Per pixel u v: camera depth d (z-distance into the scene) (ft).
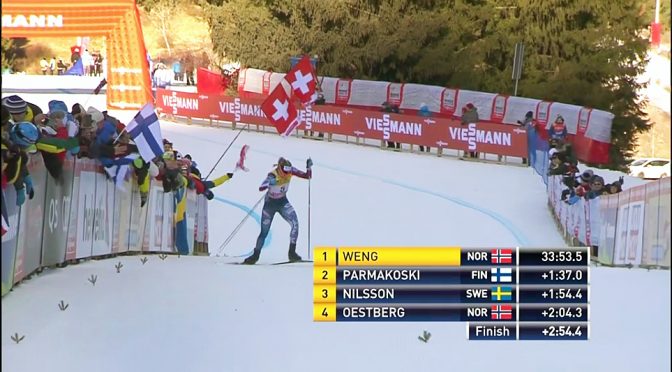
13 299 100.37
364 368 80.07
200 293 111.04
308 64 189.26
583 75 426.10
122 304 102.27
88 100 408.67
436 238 193.06
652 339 90.07
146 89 392.06
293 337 91.30
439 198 241.35
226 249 184.03
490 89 441.27
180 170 163.84
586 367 80.74
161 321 95.35
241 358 82.23
